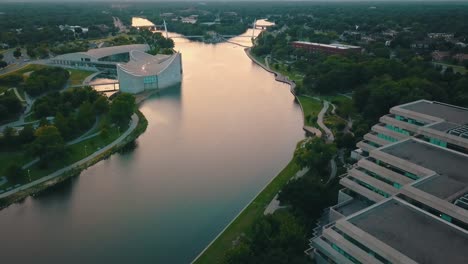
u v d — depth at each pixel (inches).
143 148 7273.6
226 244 4335.6
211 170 6422.2
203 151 7150.6
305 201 4613.7
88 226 4982.8
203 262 4089.6
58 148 6254.9
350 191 4729.3
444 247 2967.5
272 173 6309.1
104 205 5438.0
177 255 4441.4
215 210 5290.4
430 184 3769.7
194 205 5413.4
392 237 3105.3
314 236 4311.0
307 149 6102.4
